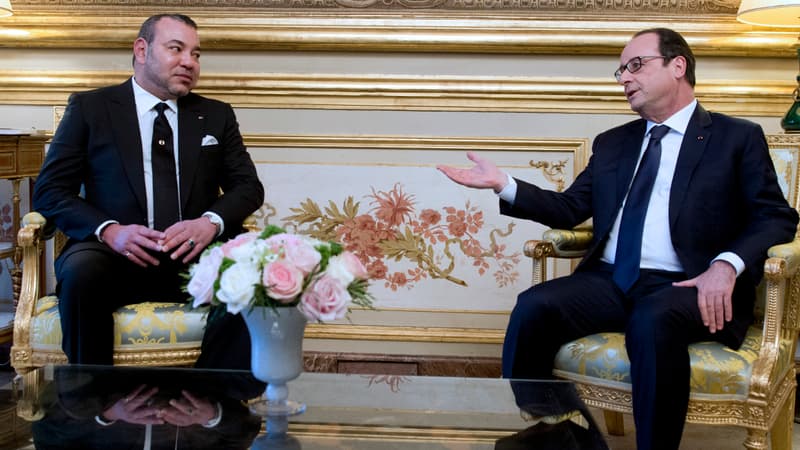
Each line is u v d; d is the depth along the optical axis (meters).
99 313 2.07
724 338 1.99
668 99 2.25
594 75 2.93
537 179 2.97
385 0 2.90
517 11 2.89
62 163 2.31
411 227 3.01
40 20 2.96
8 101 3.03
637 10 2.88
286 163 3.01
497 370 2.97
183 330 2.12
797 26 2.72
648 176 2.25
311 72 2.98
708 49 2.88
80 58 3.02
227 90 2.98
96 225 2.21
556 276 3.00
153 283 2.30
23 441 1.36
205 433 1.42
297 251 1.42
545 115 2.95
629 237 2.22
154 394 1.61
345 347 3.03
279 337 1.48
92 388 1.63
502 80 2.93
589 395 2.01
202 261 1.48
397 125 2.98
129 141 2.37
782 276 1.90
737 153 2.19
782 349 1.96
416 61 2.96
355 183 3.01
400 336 3.00
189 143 2.43
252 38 2.92
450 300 3.02
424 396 1.66
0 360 3.09
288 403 1.57
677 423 1.87
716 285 1.97
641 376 1.89
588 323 2.13
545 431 1.49
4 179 2.97
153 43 2.38
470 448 1.39
